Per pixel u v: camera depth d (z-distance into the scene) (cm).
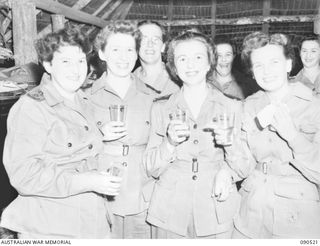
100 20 515
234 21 531
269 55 142
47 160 129
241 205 151
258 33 146
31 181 124
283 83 145
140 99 176
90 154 142
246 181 153
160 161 148
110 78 175
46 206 130
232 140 139
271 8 529
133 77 183
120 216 171
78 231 132
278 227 141
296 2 507
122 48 165
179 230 147
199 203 146
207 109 154
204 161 150
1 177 246
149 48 208
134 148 170
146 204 170
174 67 161
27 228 129
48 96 135
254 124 150
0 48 304
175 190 149
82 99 154
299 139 136
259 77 146
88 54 141
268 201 143
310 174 138
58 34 134
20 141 125
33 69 288
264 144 146
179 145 151
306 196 141
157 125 159
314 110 144
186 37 150
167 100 162
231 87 293
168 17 573
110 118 157
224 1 545
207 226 145
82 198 135
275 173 145
